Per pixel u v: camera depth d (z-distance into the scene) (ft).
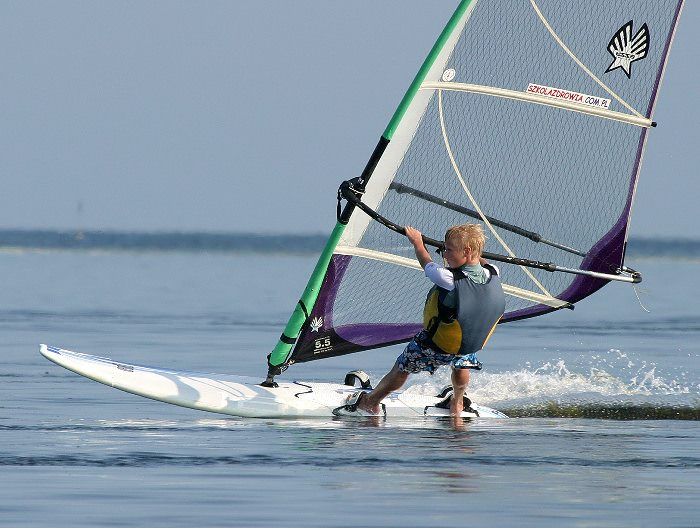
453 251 117.29
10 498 85.10
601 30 129.59
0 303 307.99
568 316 292.61
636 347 211.41
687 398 138.62
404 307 129.49
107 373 127.13
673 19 130.41
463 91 126.82
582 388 143.84
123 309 291.58
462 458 100.99
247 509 82.12
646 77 130.93
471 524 78.18
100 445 106.83
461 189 128.47
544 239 130.93
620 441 111.14
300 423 122.01
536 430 118.32
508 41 127.34
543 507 82.84
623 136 131.54
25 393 148.05
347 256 127.13
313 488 88.69
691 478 92.89
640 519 79.51
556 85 129.29
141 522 78.54
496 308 118.32
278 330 237.25
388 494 86.74
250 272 520.01
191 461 99.19
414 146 126.62
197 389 128.47
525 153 129.29
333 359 197.36
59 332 228.02
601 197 131.54
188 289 380.37
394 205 127.34
